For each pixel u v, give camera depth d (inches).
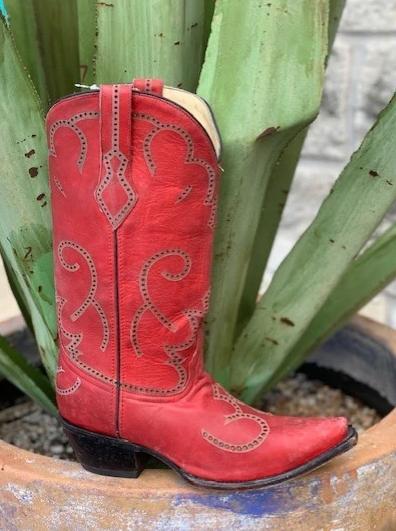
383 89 56.1
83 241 22.9
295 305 29.8
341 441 23.4
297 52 22.5
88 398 24.4
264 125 23.0
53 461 25.6
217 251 25.6
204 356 28.4
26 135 24.7
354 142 58.8
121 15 24.3
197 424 23.8
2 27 23.1
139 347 23.6
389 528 26.6
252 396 31.9
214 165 22.3
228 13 22.4
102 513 24.1
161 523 24.1
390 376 36.1
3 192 25.1
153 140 21.6
